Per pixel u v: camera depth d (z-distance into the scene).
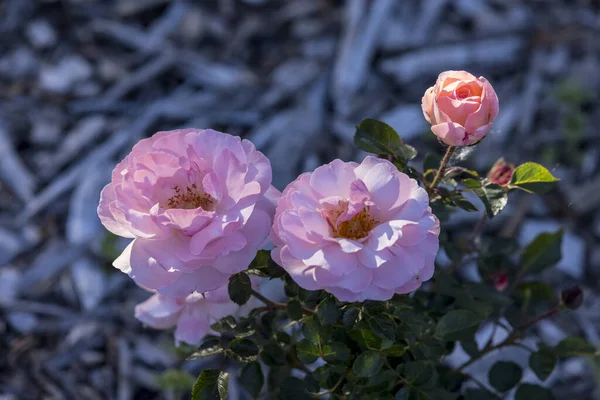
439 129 0.69
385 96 1.28
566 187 1.21
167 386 0.94
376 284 0.68
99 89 1.30
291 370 0.85
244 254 0.69
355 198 0.68
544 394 0.81
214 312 0.76
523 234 1.13
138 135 1.24
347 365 0.77
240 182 0.69
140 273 0.68
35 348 1.01
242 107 1.26
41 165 1.21
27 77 1.32
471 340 0.81
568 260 1.13
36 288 1.08
